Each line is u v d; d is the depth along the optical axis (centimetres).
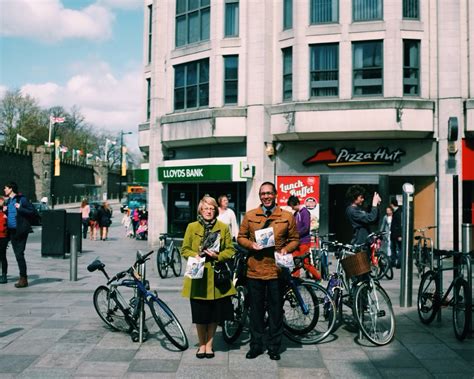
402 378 536
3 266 1184
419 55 1845
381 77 1845
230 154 2078
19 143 7638
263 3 1984
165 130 2211
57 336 696
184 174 2086
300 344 666
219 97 2052
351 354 622
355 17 1878
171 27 2247
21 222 1120
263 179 1961
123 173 7469
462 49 1798
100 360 593
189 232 618
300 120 1858
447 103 1792
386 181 1877
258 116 1967
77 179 8638
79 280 1236
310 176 1950
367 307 677
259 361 594
